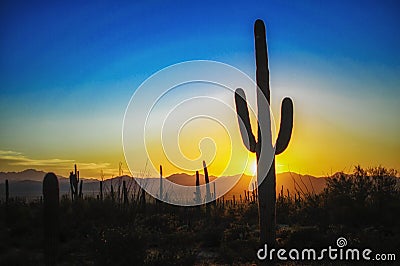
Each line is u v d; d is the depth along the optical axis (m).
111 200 27.55
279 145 16.44
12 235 21.88
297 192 28.95
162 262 14.57
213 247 19.02
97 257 14.58
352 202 22.09
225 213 27.73
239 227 20.53
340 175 24.75
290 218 24.53
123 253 14.43
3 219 25.92
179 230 22.89
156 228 23.66
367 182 23.84
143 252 14.62
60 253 17.05
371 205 21.52
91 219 25.48
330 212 21.77
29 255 17.39
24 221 24.03
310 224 22.41
